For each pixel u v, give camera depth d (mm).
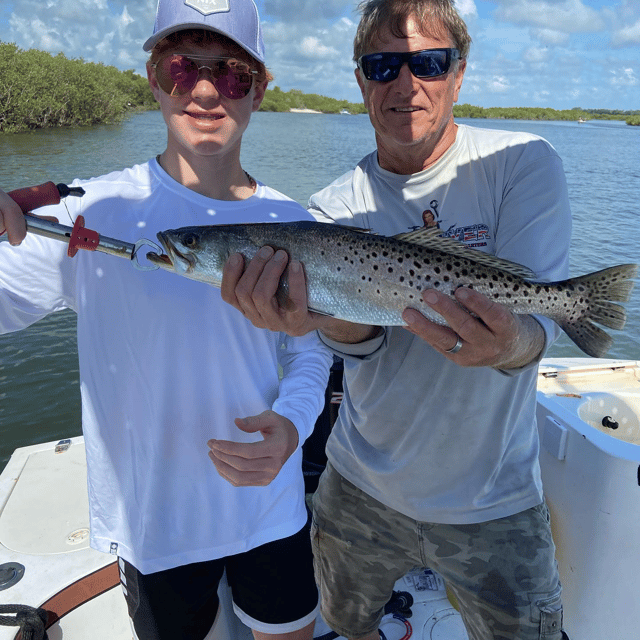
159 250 1898
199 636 2227
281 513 2209
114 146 45219
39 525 3236
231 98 1959
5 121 61656
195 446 2047
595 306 1947
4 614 2627
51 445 4051
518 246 2102
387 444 2451
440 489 2367
